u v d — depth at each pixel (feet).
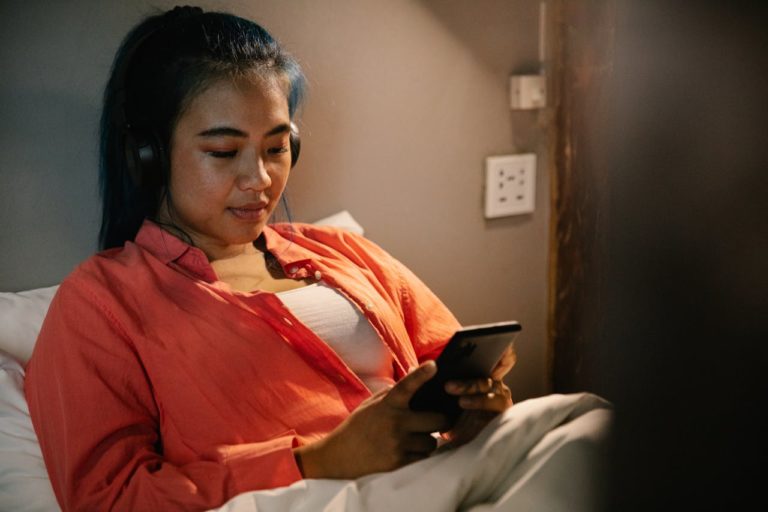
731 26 1.33
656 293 1.44
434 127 5.52
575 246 5.88
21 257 4.41
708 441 1.45
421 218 5.62
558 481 2.63
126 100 3.62
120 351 3.36
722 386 1.43
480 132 5.73
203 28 3.66
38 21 4.23
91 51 4.38
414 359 4.12
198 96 3.53
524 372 6.39
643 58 1.41
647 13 1.39
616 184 1.48
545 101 5.88
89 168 4.50
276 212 4.96
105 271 3.55
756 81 1.34
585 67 5.51
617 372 1.53
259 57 3.68
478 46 5.57
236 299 3.59
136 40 3.82
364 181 5.33
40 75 4.28
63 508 3.17
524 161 5.92
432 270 5.76
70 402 3.25
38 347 3.45
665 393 1.46
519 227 6.09
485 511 2.66
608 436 1.61
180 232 3.82
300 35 4.90
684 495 1.49
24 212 4.38
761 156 1.35
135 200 3.86
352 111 5.17
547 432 2.87
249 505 2.79
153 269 3.62
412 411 3.05
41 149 4.35
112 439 3.23
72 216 4.50
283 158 3.81
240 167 3.62
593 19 5.36
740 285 1.39
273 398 3.47
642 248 1.45
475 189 5.81
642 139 1.42
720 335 1.41
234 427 3.35
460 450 2.80
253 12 4.73
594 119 5.49
